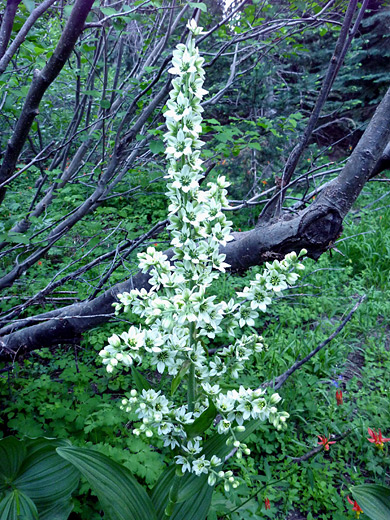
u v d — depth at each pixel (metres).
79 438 2.67
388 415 3.31
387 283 5.38
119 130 2.53
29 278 4.34
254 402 1.22
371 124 1.69
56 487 2.01
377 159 1.70
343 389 3.71
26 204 4.32
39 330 2.44
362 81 10.13
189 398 1.37
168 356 1.21
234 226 6.48
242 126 6.61
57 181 2.90
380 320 4.85
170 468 1.79
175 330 1.18
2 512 1.84
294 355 3.80
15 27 2.34
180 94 1.13
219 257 1.19
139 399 1.26
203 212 1.17
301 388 3.40
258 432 3.00
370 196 7.78
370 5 8.51
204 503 1.77
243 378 3.41
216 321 1.19
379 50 9.41
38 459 2.03
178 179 1.15
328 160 8.99
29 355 3.69
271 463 2.88
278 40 3.11
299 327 4.45
